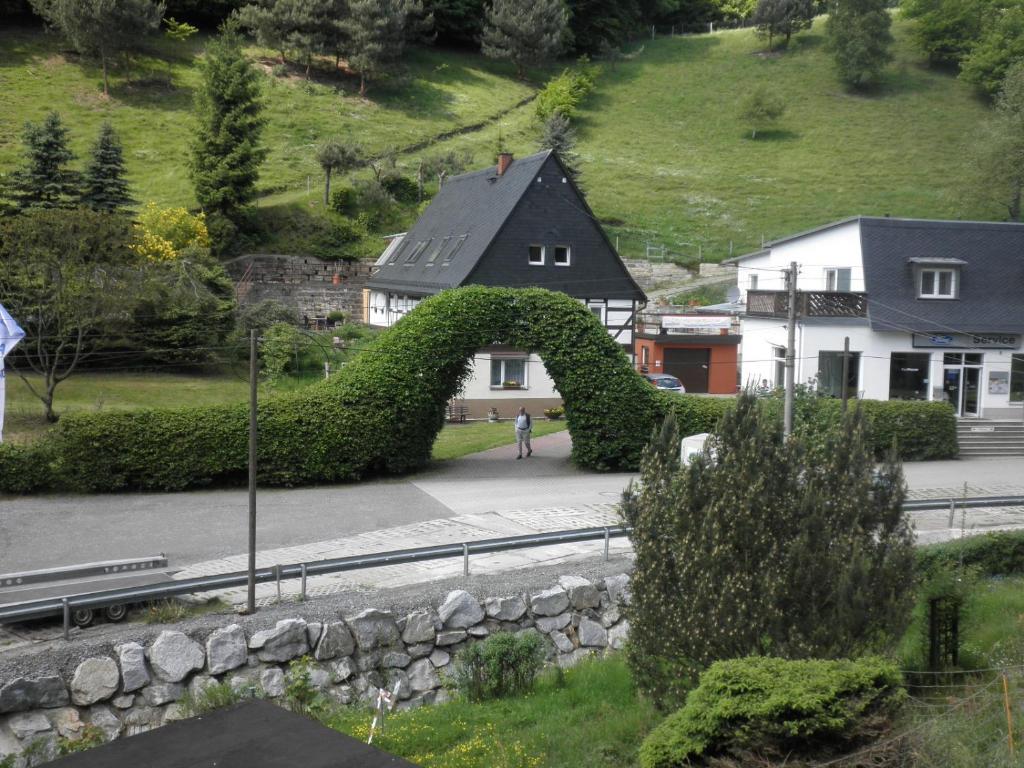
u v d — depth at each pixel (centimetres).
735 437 1060
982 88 10138
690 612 1005
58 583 1612
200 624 1332
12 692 1144
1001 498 2122
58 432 2539
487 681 1303
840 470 1041
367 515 2342
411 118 8988
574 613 1549
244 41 9812
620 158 8906
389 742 1099
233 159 5775
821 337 3441
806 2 11544
